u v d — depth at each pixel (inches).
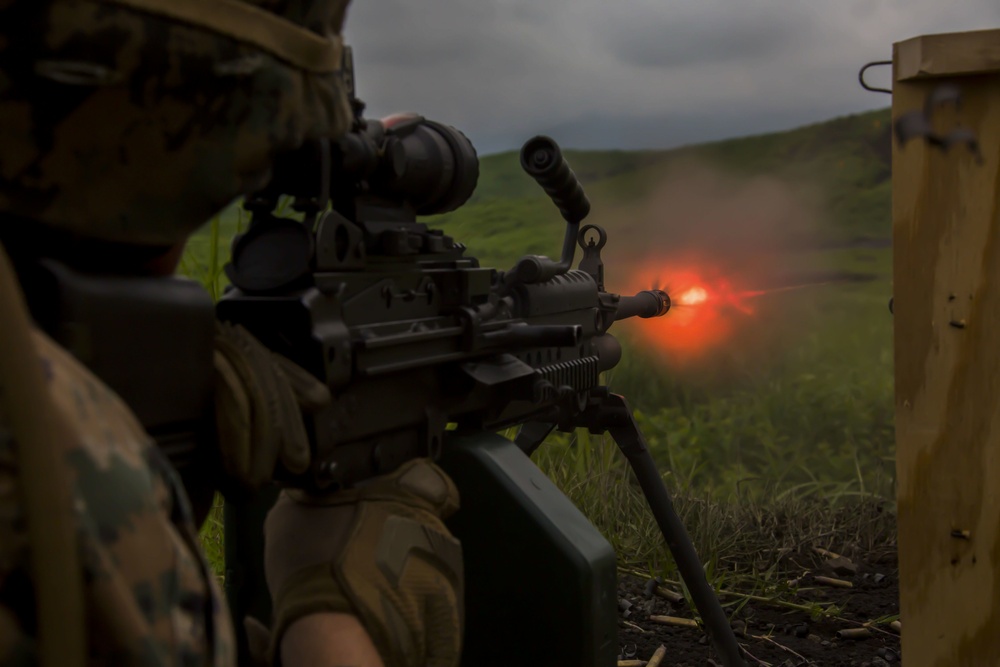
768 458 156.7
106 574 18.4
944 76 56.7
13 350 16.8
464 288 47.6
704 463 150.8
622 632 92.8
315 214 39.2
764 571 109.9
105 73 23.1
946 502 59.9
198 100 25.2
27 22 22.1
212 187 26.7
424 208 47.3
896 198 59.2
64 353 20.8
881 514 127.3
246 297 38.4
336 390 38.6
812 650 89.7
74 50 22.6
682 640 91.4
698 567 74.9
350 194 41.3
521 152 65.2
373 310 41.7
